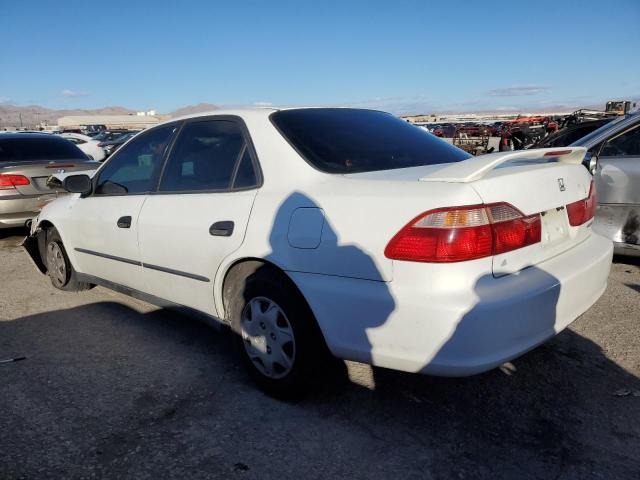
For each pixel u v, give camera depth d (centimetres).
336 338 253
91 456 246
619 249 493
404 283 227
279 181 285
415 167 291
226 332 322
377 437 257
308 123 315
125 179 394
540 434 256
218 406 288
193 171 337
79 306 460
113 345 374
